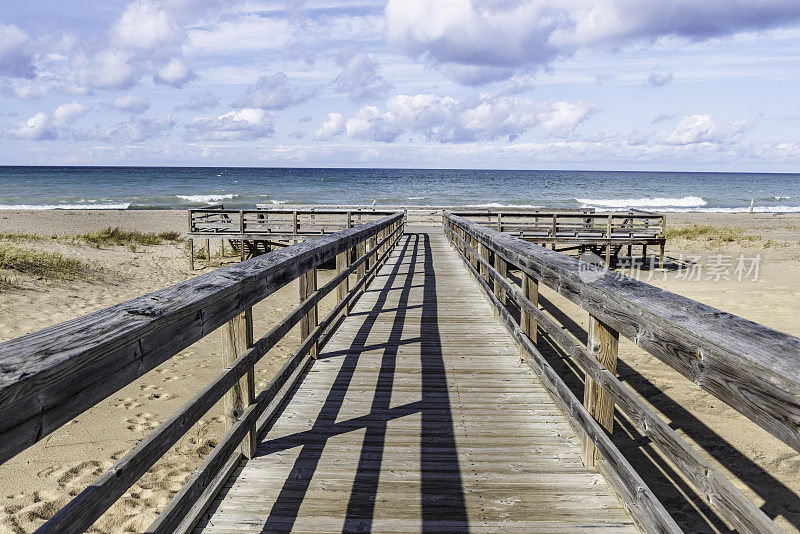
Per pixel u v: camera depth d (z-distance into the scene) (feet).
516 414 10.98
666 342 5.19
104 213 106.52
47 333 3.99
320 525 7.14
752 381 3.87
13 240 45.47
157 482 10.98
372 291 25.55
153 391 16.29
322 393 12.14
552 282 9.57
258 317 26.61
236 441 7.74
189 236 44.27
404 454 9.20
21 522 9.63
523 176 429.79
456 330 18.06
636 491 6.67
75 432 13.46
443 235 59.31
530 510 7.52
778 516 9.85
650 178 430.61
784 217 113.19
